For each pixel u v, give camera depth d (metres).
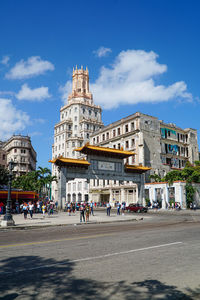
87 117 91.31
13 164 19.48
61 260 6.86
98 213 37.44
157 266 6.18
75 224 20.56
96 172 40.00
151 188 52.28
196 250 8.08
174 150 65.25
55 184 88.62
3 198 39.25
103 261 6.71
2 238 12.16
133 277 5.36
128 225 18.78
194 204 46.00
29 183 74.06
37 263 6.59
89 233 13.55
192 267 6.07
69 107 92.69
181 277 5.34
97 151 39.88
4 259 7.10
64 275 5.54
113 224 20.52
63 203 36.81
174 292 4.54
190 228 15.05
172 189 48.09
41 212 39.91
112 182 62.91
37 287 4.83
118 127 65.19
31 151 98.69
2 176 48.66
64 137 88.06
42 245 9.44
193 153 68.25
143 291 4.59
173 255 7.37
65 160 36.75
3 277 5.45
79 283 5.02
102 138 71.62
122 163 43.28
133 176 44.34
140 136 57.19
